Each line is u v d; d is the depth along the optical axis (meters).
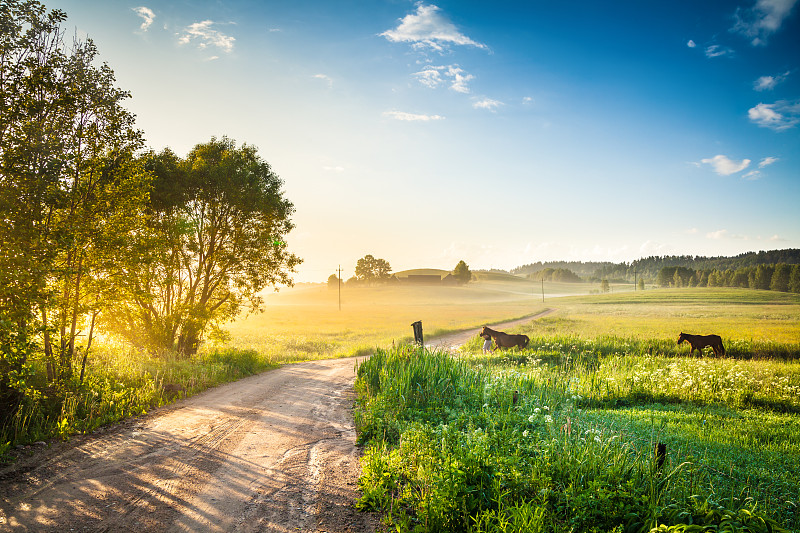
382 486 6.77
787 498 6.40
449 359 16.06
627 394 14.10
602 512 5.23
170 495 6.64
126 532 5.50
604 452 6.83
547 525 5.07
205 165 23.12
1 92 9.89
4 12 10.45
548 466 6.35
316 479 7.42
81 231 12.27
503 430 8.13
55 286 11.91
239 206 23.58
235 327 60.41
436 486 6.04
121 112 13.55
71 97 11.63
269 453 8.72
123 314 20.47
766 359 22.19
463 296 175.75
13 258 8.98
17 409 9.34
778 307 83.50
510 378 13.83
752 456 8.10
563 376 16.38
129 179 13.55
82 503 6.29
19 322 9.12
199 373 17.62
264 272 25.70
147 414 11.63
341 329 56.06
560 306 112.12
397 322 69.56
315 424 11.05
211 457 8.41
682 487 6.03
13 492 6.55
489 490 5.86
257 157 26.58
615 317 64.38
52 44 11.82
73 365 13.10
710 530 4.55
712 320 53.97
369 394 13.60
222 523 5.81
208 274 24.33
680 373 15.81
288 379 18.89
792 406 12.76
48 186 10.50
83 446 8.80
